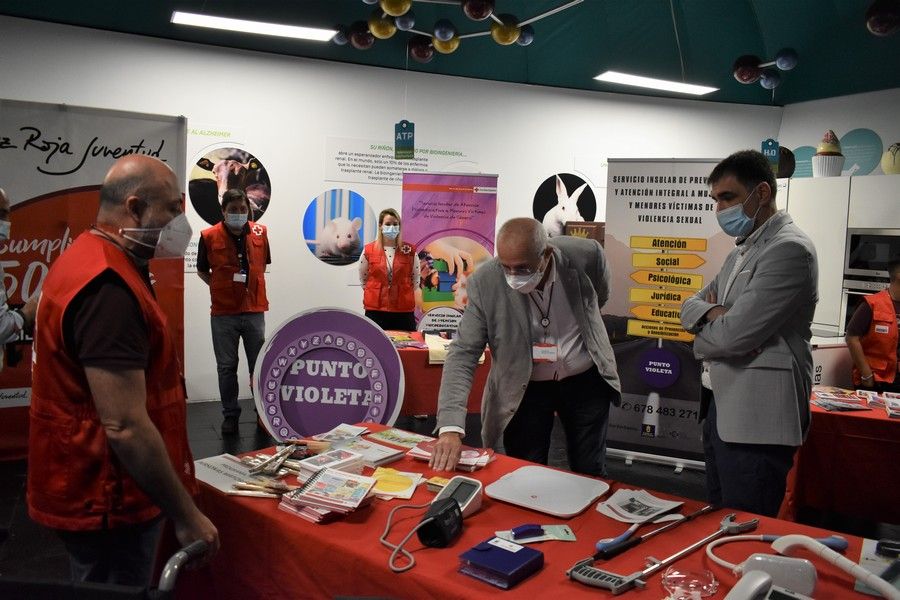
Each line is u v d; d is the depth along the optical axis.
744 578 1.20
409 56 6.57
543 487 1.88
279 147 6.19
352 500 1.66
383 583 1.43
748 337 2.07
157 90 5.72
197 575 1.87
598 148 7.56
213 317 5.12
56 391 1.46
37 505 1.51
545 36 6.93
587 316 2.46
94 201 4.54
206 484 1.86
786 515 3.44
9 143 4.31
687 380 4.59
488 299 2.38
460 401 2.24
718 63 7.54
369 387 2.69
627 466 4.72
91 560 1.53
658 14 7.09
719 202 2.24
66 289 1.42
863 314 4.31
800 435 2.12
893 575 1.37
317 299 6.45
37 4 5.18
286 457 2.06
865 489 3.29
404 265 5.84
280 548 1.65
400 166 6.68
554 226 7.48
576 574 1.36
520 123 7.20
